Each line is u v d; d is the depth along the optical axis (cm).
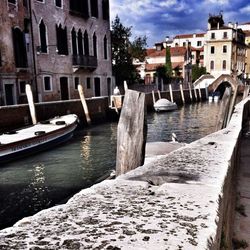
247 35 7900
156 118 2903
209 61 6319
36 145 1356
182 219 131
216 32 6222
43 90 2342
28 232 115
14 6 2038
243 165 762
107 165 1184
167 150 918
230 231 332
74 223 124
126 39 3741
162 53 6122
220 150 333
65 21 2572
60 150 1456
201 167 248
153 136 1945
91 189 183
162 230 119
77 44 2742
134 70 3884
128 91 376
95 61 2944
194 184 196
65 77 2605
